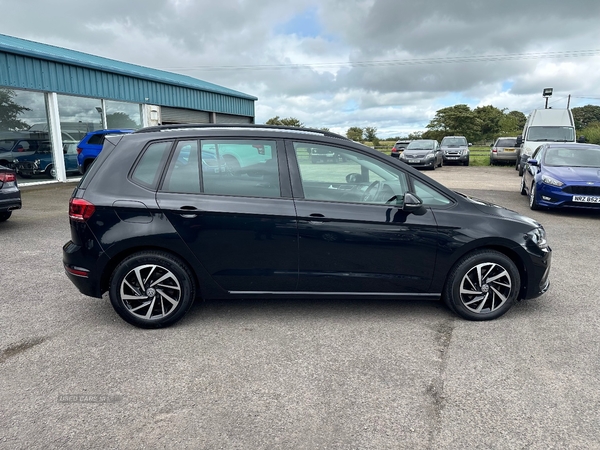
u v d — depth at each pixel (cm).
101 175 351
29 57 1266
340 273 362
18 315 385
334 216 352
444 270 368
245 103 2606
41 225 772
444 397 267
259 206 350
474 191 1289
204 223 345
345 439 229
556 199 870
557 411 253
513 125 7981
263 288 363
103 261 344
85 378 285
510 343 336
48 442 225
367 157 368
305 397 266
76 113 1456
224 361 308
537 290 382
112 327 362
